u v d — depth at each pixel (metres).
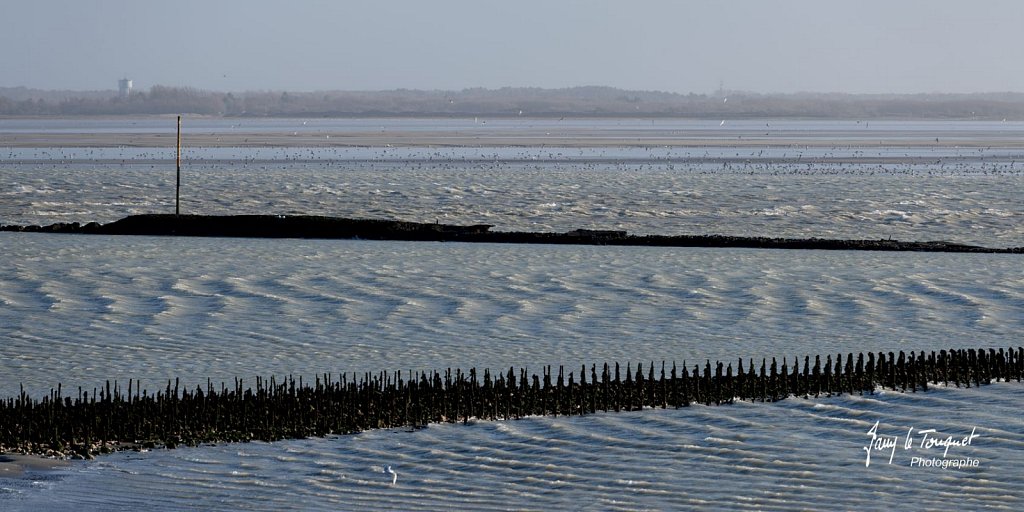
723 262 84.38
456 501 34.47
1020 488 34.72
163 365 53.47
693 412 43.88
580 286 74.19
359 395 45.50
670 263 83.81
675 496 34.66
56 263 82.75
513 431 41.50
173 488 35.72
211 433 41.47
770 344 58.44
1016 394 45.72
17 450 39.44
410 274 78.62
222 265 82.38
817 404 44.78
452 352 56.44
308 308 67.25
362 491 35.47
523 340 59.28
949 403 44.53
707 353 56.28
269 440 40.84
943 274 79.06
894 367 48.84
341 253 88.69
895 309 67.44
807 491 34.88
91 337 59.28
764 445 39.50
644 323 63.56
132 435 41.34
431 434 41.22
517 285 74.56
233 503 34.41
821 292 72.25
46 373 51.78
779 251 90.56
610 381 48.06
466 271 80.00
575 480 36.19
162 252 88.75
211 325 62.53
